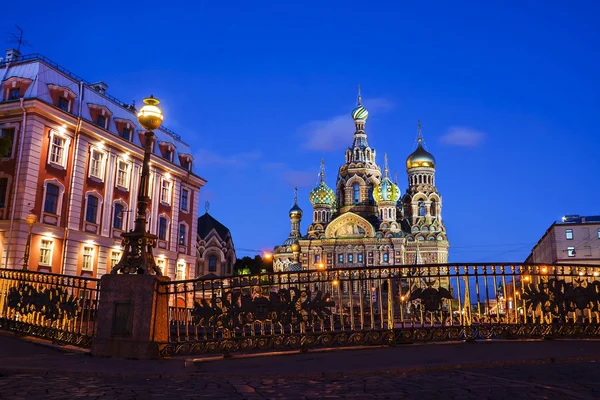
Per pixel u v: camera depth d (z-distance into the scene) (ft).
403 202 379.14
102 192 133.80
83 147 128.36
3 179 115.65
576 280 46.50
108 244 134.10
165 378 31.30
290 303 41.68
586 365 34.01
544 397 23.38
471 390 25.31
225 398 24.21
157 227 154.81
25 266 93.56
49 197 119.14
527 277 48.60
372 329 41.91
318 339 41.06
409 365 33.14
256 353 41.42
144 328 39.81
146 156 44.14
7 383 28.22
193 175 172.86
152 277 40.81
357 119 402.11
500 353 37.40
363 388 26.58
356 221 345.72
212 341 40.34
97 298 43.98
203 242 294.46
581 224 226.99
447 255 344.49
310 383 28.76
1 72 125.49
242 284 42.52
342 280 43.11
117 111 145.69
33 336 47.67
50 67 126.11
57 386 27.45
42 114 117.08
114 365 35.22
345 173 386.93
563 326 44.57
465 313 44.16
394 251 334.03
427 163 368.27
